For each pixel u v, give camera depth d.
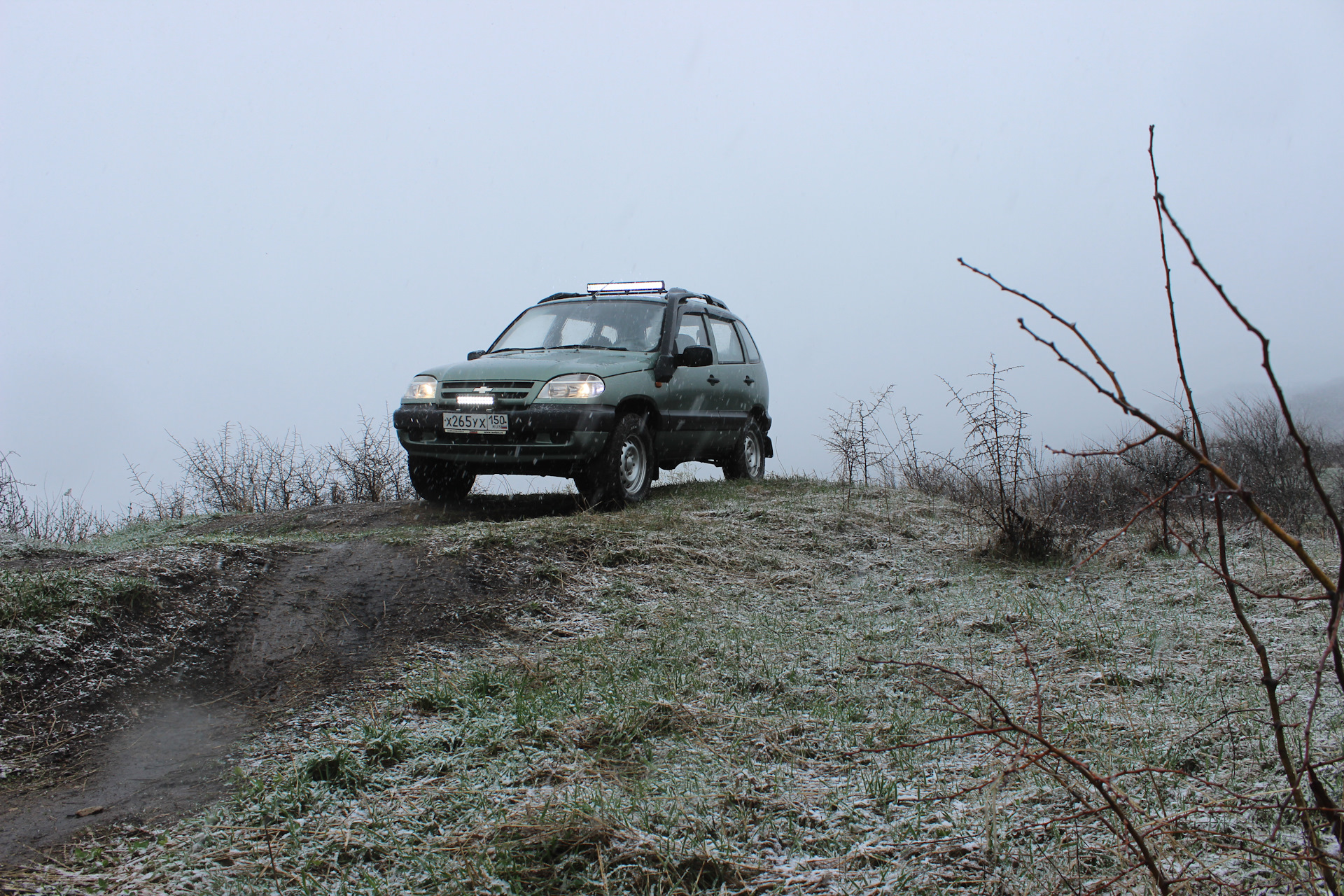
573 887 2.29
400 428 7.75
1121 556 6.50
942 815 2.60
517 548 5.89
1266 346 1.39
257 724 3.68
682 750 3.18
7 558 4.98
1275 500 8.47
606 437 7.40
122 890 2.35
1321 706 3.29
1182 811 2.50
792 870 2.32
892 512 8.09
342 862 2.49
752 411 10.33
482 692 3.87
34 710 3.64
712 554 6.35
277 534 7.38
